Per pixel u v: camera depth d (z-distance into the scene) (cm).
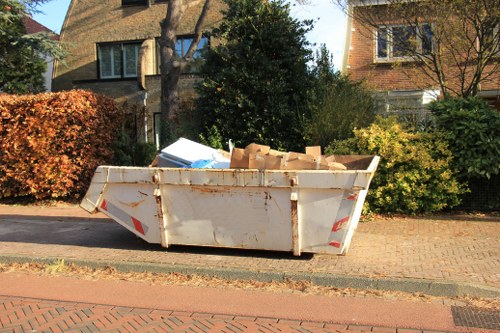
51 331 469
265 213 663
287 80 1275
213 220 689
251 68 1272
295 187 640
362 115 1147
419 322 488
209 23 1812
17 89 1820
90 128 1153
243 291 586
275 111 1227
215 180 670
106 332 467
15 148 1127
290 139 1247
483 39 1045
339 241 646
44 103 1120
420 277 586
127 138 1263
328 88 1201
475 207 988
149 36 1936
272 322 492
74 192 1197
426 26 1134
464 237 794
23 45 1688
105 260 684
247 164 684
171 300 558
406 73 1339
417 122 1112
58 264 686
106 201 739
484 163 920
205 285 609
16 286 612
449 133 957
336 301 550
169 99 1341
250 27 1288
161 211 705
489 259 666
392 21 1170
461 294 558
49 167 1131
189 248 741
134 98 1845
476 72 1098
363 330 471
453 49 1116
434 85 1265
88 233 863
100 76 2020
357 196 629
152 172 698
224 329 475
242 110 1260
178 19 1345
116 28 1994
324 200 640
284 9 1329
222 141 1280
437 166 932
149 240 727
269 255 698
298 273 609
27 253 728
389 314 510
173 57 1337
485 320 493
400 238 794
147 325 485
